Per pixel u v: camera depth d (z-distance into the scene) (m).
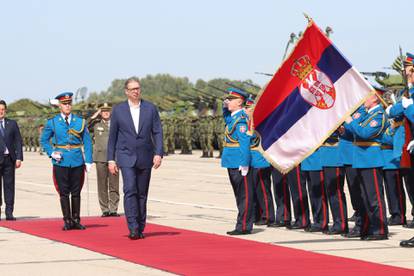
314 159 14.27
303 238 13.55
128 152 13.57
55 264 11.04
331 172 14.05
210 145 46.09
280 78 12.67
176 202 20.73
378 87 14.99
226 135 14.06
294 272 10.15
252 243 12.88
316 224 14.45
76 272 10.41
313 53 12.59
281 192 15.16
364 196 13.20
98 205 20.59
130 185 13.49
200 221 16.31
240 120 13.79
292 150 12.81
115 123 13.67
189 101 51.06
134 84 13.61
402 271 10.14
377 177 13.15
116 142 13.77
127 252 12.00
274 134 12.86
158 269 10.57
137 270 10.52
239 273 10.14
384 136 15.20
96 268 10.70
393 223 15.54
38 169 37.62
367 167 13.12
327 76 12.62
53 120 15.06
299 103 12.75
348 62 12.47
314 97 12.70
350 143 13.70
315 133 12.72
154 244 12.84
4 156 16.97
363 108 13.08
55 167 14.92
